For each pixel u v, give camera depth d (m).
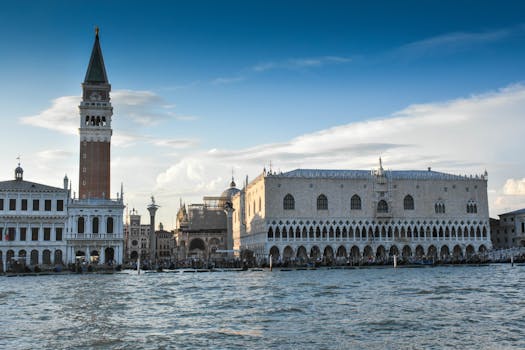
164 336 45.00
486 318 52.28
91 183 178.88
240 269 146.75
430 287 82.38
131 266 152.00
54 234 155.88
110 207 159.75
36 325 49.72
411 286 84.69
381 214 193.88
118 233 159.50
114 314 56.41
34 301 67.31
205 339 43.88
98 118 183.12
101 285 92.38
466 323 49.78
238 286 88.75
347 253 192.00
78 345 41.84
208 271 141.38
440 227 198.88
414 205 197.75
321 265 155.12
